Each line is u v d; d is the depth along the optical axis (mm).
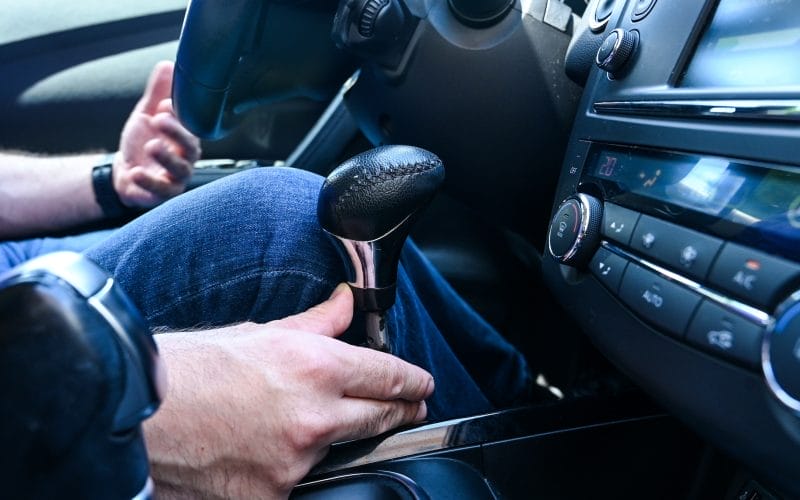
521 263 1035
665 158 458
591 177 533
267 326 481
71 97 1277
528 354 1058
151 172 1094
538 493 512
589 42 616
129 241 584
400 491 428
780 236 354
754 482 502
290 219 545
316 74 824
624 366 475
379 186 455
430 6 698
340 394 446
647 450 548
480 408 672
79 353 198
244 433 415
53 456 202
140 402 217
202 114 765
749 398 362
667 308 410
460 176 779
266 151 1301
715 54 455
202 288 537
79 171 1117
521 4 676
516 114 707
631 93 512
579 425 531
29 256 1000
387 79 749
